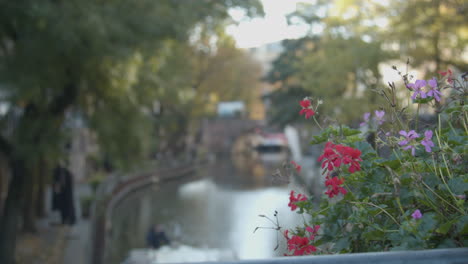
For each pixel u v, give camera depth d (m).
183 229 22.67
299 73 21.58
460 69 14.82
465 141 2.27
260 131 77.38
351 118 16.52
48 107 11.44
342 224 2.36
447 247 1.91
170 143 52.12
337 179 2.29
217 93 58.00
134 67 11.59
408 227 1.91
